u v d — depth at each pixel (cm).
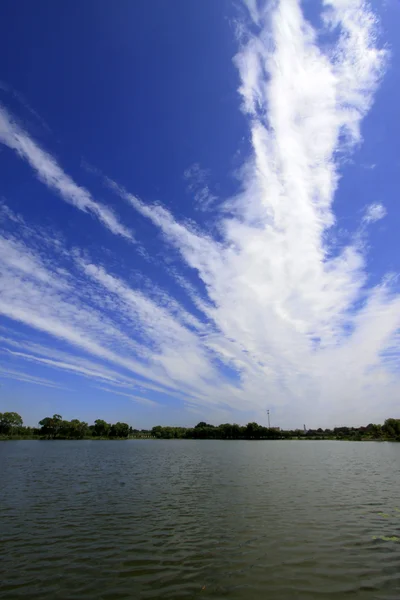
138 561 1683
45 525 2319
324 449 12256
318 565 1617
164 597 1316
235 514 2627
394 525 2298
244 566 1612
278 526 2281
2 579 1479
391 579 1462
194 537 2053
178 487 3925
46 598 1309
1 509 2786
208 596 1323
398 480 4503
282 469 5872
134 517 2534
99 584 1432
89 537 2056
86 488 3806
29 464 6362
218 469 5894
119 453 9831
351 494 3469
